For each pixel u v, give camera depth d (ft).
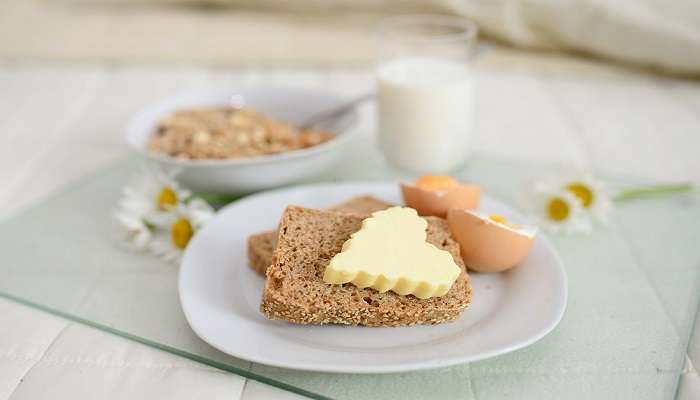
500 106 2.62
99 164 2.20
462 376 1.39
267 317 1.46
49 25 3.18
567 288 1.50
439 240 1.55
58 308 1.56
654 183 1.99
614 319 1.51
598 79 2.85
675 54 2.75
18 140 2.37
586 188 1.83
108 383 1.40
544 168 2.10
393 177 2.07
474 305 1.52
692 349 1.47
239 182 1.87
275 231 1.67
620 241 1.76
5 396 1.38
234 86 2.28
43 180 2.12
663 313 1.52
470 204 1.66
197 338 1.48
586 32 2.85
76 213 1.92
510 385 1.37
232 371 1.41
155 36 3.10
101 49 3.00
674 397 1.35
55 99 2.68
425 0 2.98
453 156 2.07
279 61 2.95
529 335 1.39
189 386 1.39
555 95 2.71
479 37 3.05
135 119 2.10
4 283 1.64
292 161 1.86
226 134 2.04
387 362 1.34
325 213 1.57
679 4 2.75
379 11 3.11
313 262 1.50
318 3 3.15
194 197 1.91
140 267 1.70
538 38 2.98
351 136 1.95
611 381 1.38
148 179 1.83
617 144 2.30
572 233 1.79
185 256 1.63
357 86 2.73
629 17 2.77
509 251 1.54
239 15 3.32
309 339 1.43
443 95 1.99
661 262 1.68
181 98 2.24
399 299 1.46
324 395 1.36
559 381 1.38
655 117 2.50
